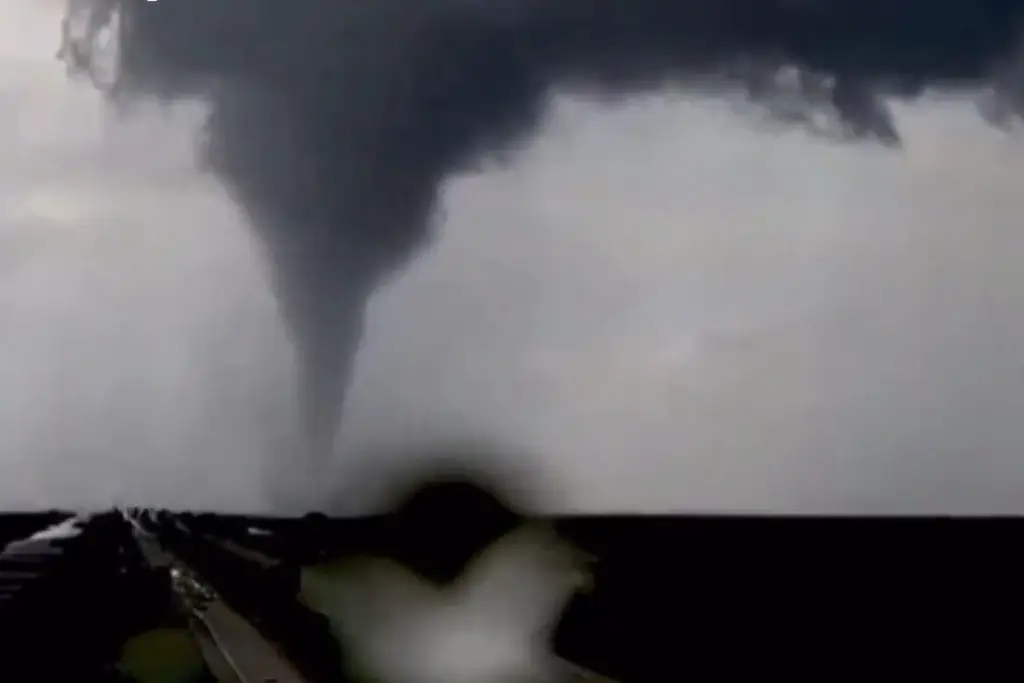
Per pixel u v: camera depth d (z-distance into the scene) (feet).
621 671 144.56
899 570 398.42
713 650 181.27
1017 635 224.74
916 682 166.81
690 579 346.54
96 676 109.19
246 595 202.28
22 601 137.39
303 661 122.31
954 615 260.21
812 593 307.37
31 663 113.70
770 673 162.91
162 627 146.30
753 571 384.27
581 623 209.15
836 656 188.55
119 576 191.11
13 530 423.64
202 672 111.75
